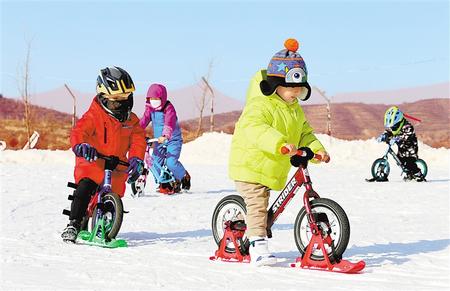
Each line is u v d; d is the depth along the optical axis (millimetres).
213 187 14266
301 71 5680
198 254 6344
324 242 5508
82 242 6992
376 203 10906
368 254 6223
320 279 5156
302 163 5605
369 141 24281
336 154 23031
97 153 6961
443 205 10586
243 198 5832
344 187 13930
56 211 9891
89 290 4781
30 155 22750
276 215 5801
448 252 6301
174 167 12820
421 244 6781
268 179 5727
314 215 5547
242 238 6004
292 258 6086
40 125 46031
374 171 15578
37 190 13023
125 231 7992
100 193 7043
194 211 10016
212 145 24922
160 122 12742
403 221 8656
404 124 15438
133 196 12156
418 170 15375
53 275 5293
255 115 5688
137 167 7301
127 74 7301
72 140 7039
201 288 4867
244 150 5750
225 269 5562
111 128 7242
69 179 15578
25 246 6730
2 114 52125
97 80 7277
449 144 48281
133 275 5289
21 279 5121
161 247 6758
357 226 8180
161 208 10367
